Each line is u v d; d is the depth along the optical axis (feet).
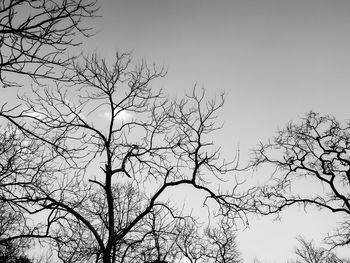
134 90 37.50
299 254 91.45
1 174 20.48
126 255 36.35
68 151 16.63
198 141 35.83
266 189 53.26
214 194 35.65
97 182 35.99
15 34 11.98
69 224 29.22
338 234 53.11
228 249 61.11
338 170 52.60
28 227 27.09
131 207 43.42
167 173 35.78
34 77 13.00
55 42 12.78
